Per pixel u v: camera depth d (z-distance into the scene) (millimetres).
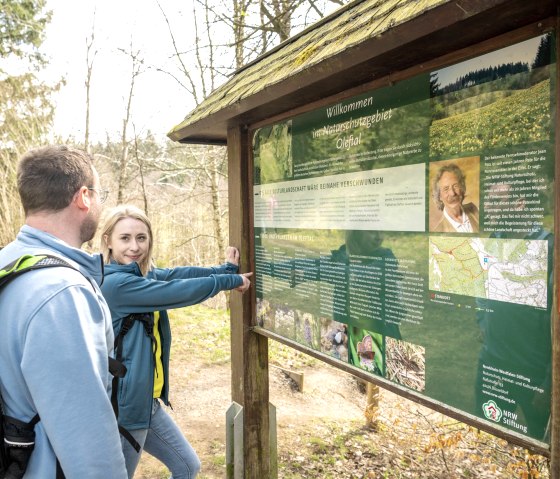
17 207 9539
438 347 1528
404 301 1653
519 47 1247
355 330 1893
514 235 1278
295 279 2256
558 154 1135
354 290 1889
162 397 2262
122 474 1178
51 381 1084
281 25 5379
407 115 1605
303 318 2215
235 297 2684
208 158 9469
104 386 1229
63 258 1235
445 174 1475
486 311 1364
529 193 1237
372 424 4449
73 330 1127
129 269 2123
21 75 10719
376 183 1748
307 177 2129
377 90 1723
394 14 1365
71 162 1352
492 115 1323
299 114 2158
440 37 1312
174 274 2510
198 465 2355
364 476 3627
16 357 1130
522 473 3043
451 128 1448
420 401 1583
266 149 2420
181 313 7879
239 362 2680
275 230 2387
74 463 1085
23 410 1150
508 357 1309
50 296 1128
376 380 1775
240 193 2582
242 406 2666
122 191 10906
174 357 5836
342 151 1917
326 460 3830
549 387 1216
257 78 2227
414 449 4094
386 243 1721
